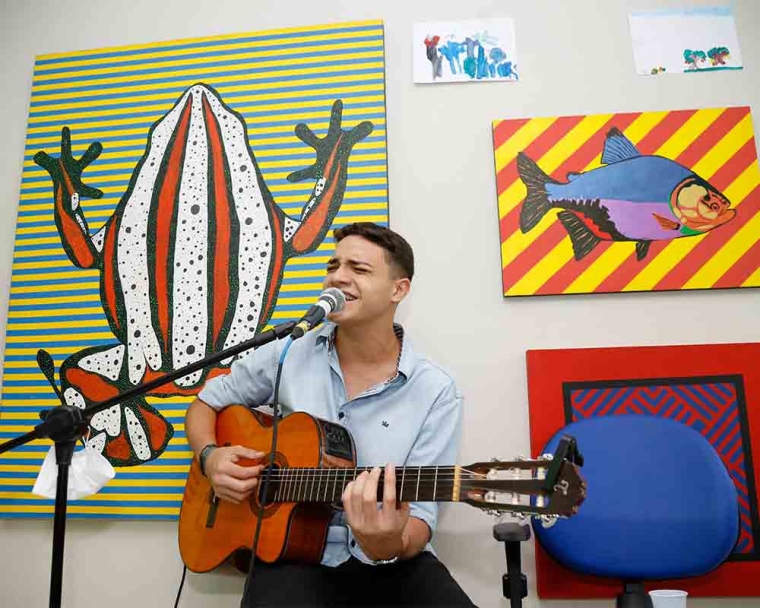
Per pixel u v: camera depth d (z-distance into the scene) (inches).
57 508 45.1
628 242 69.7
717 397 65.5
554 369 67.9
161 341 73.5
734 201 69.6
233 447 56.3
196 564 56.1
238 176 76.1
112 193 78.2
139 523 70.8
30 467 72.7
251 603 49.4
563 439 39.9
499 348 70.2
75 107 81.2
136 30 83.0
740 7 76.0
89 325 75.3
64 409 45.8
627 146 72.1
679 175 70.7
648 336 68.8
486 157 74.8
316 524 53.8
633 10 77.0
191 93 79.2
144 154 78.6
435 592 50.7
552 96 75.5
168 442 70.8
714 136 71.5
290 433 55.2
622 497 56.9
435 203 74.2
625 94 74.7
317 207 73.7
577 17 77.3
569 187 71.7
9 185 81.4
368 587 51.5
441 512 67.4
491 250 72.4
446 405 59.5
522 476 42.4
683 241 69.2
